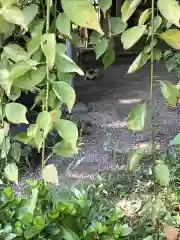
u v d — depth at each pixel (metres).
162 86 1.13
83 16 0.98
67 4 0.99
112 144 3.78
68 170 2.98
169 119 5.11
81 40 1.19
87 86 6.94
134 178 2.79
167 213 1.78
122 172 3.04
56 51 1.07
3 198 1.19
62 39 1.22
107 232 1.15
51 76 1.10
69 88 1.06
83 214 1.19
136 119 1.14
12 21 1.03
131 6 1.05
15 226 1.09
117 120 5.34
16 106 1.13
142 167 2.73
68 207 1.11
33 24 1.11
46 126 1.05
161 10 1.00
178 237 1.50
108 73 7.52
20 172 2.90
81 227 1.15
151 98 1.15
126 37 1.06
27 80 1.08
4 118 1.32
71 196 1.39
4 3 1.03
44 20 1.12
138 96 6.39
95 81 7.18
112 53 1.20
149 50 1.11
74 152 1.14
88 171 3.55
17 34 1.23
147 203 1.32
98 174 2.96
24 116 1.13
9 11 1.03
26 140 1.18
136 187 2.71
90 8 0.98
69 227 1.12
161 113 5.30
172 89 1.13
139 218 1.92
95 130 4.89
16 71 1.05
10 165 1.24
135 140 4.47
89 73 7.24
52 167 1.11
